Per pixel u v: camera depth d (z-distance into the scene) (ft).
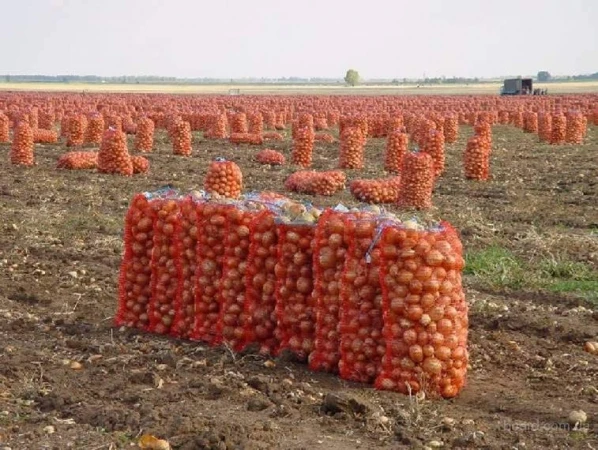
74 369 23.90
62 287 33.65
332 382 23.12
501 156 85.71
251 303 25.45
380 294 22.75
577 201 56.24
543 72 625.82
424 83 606.14
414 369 22.27
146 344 26.03
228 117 118.62
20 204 51.93
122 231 44.11
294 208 25.00
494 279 35.01
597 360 25.95
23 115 104.63
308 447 19.06
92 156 69.72
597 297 32.58
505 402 22.33
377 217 23.35
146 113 130.31
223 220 25.81
